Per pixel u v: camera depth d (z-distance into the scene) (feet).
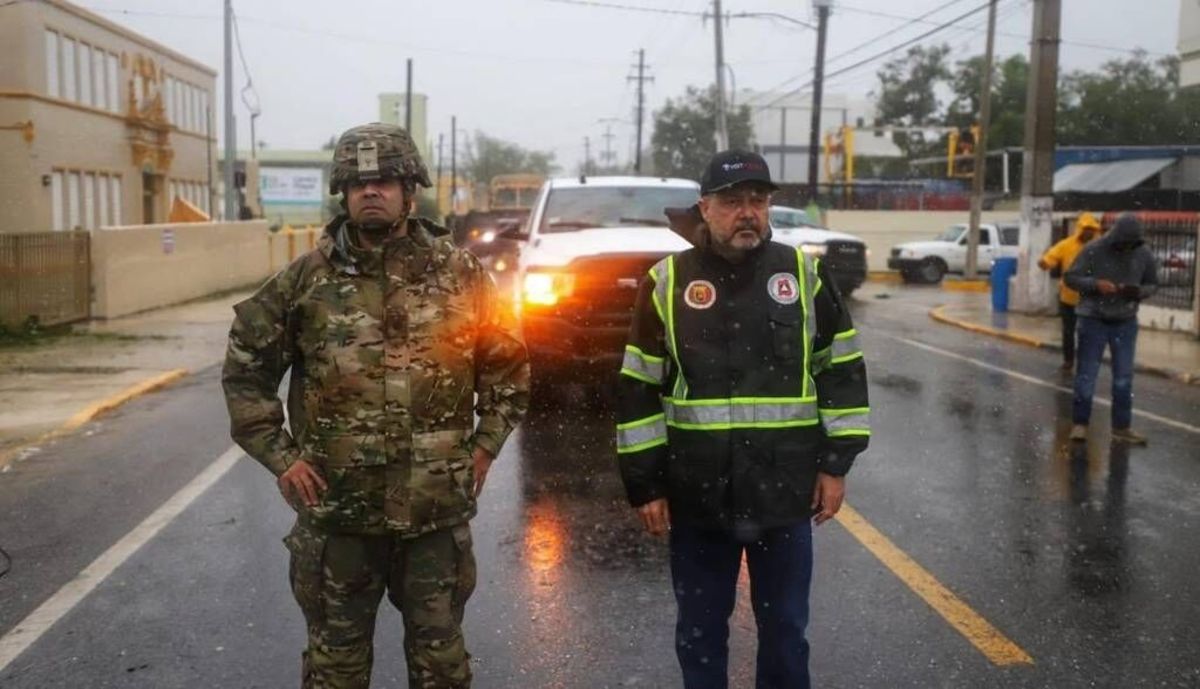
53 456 28.78
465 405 11.50
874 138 176.45
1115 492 24.17
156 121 118.73
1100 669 14.88
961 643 15.71
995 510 22.68
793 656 12.24
